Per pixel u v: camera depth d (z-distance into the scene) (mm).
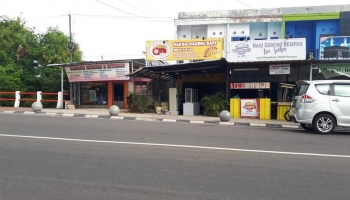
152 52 18922
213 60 16719
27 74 25000
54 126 11719
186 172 6078
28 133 10062
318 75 19812
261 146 8539
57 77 24438
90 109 20766
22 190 5121
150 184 5410
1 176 5793
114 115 16562
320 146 8656
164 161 6832
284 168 6406
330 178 5801
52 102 23312
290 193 5051
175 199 4781
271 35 22688
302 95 11578
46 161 6773
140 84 22312
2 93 21641
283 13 22875
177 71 18516
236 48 17047
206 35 23688
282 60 16172
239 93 20688
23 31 25672
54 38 26375
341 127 12297
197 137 9820
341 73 16453
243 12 23516
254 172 6121
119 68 21359
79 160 6867
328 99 11156
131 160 6895
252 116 16797
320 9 22328
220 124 14422
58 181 5543
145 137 9656
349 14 20922
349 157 7371
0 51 24359
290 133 11211
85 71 21625
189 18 24016
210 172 6090
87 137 9516
